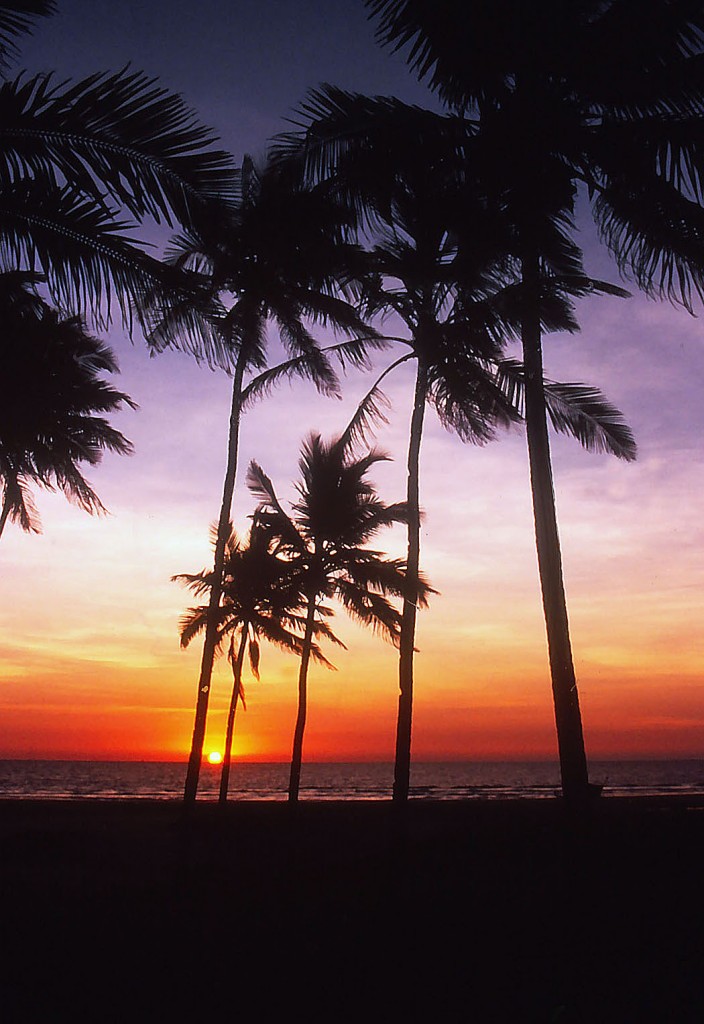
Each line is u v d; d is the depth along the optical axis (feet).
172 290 18.47
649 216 32.24
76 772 398.62
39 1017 16.37
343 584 72.43
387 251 40.65
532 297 35.35
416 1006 16.89
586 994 17.51
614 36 31.63
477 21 31.91
